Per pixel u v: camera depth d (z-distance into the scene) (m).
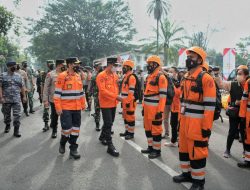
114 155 6.55
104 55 69.62
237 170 5.77
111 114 6.83
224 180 5.26
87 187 4.89
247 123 5.79
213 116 4.55
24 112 12.63
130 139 8.10
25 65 12.59
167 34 53.28
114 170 5.67
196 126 4.54
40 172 5.57
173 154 6.70
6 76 8.38
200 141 4.57
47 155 6.63
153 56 6.26
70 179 5.23
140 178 5.27
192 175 4.73
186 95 4.66
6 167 5.85
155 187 4.88
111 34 70.06
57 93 6.23
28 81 11.76
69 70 6.37
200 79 4.47
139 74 17.14
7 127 8.86
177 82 7.24
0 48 38.56
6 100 8.43
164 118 8.36
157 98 6.24
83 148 7.22
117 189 4.81
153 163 6.07
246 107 5.82
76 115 6.42
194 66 4.57
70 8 66.44
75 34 66.88
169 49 53.00
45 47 67.69
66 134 6.40
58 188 4.86
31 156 6.56
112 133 8.73
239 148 7.35
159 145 6.43
